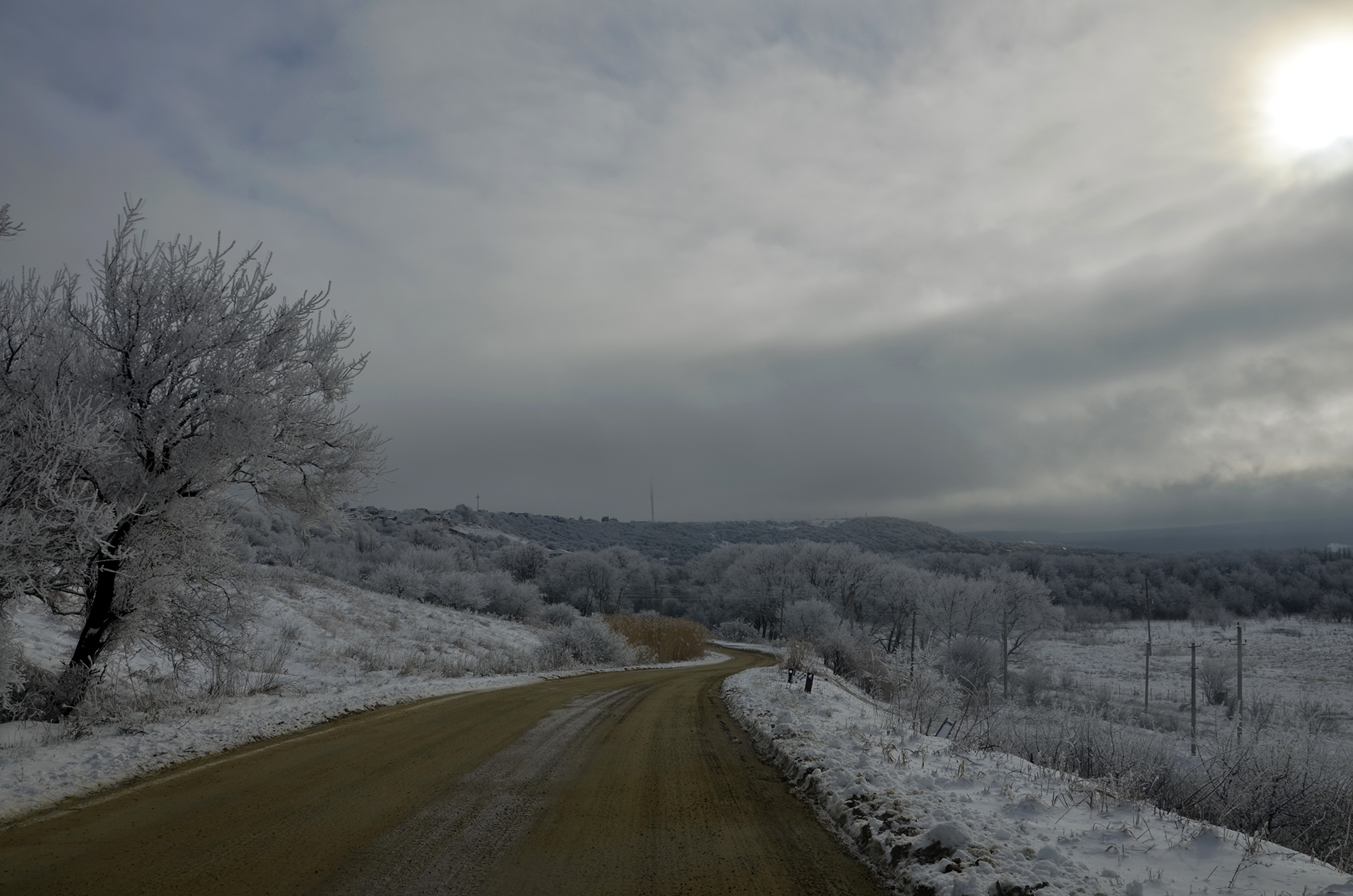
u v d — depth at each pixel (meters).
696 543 199.38
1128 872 5.16
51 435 8.62
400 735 11.37
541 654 30.44
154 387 11.53
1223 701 43.34
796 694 19.31
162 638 12.15
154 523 11.23
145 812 6.62
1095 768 10.70
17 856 5.38
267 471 12.81
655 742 11.62
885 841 5.84
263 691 14.72
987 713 14.49
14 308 10.27
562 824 6.56
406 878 5.08
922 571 83.06
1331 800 8.41
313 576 37.69
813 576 88.81
